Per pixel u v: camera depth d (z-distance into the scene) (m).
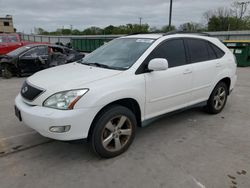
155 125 4.38
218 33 24.47
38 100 2.88
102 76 3.08
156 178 2.80
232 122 4.57
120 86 3.07
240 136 3.96
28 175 2.84
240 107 5.53
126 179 2.78
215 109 4.89
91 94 2.82
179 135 3.97
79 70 3.42
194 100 4.30
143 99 3.38
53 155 3.30
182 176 2.84
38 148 3.49
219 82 4.79
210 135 3.98
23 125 4.31
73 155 3.30
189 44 4.15
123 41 4.16
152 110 3.58
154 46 3.61
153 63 3.22
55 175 2.84
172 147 3.55
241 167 3.04
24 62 9.48
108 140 3.12
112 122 3.16
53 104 2.78
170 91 3.74
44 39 40.00
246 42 13.62
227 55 4.92
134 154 3.33
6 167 2.99
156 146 3.57
